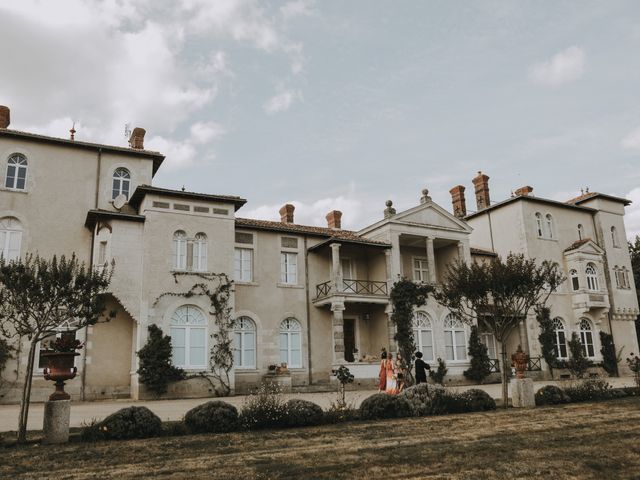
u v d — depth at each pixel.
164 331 22.25
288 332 27.11
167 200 23.59
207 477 7.93
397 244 29.09
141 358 21.41
